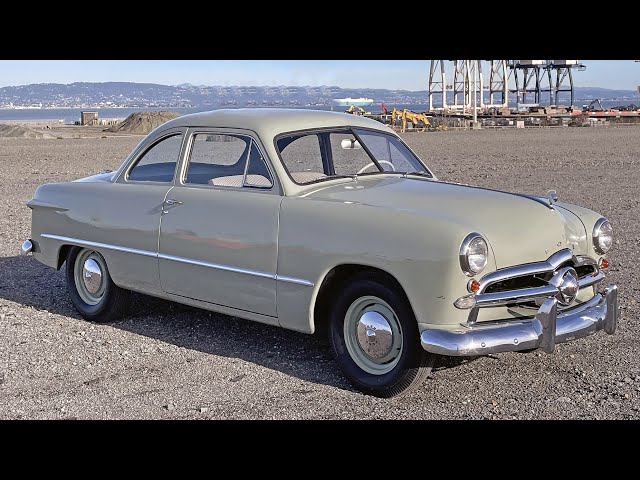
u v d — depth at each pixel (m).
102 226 6.83
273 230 5.58
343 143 6.20
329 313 5.45
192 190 6.22
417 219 4.98
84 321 7.13
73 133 61.34
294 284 5.47
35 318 7.21
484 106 106.81
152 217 6.41
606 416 4.84
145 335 6.64
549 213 5.42
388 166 6.41
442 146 34.75
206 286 6.07
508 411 4.95
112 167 23.20
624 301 7.43
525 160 24.92
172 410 5.00
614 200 14.42
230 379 5.57
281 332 6.69
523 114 86.94
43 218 7.44
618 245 10.08
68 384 5.49
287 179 5.71
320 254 5.30
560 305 5.32
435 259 4.79
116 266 6.77
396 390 5.13
